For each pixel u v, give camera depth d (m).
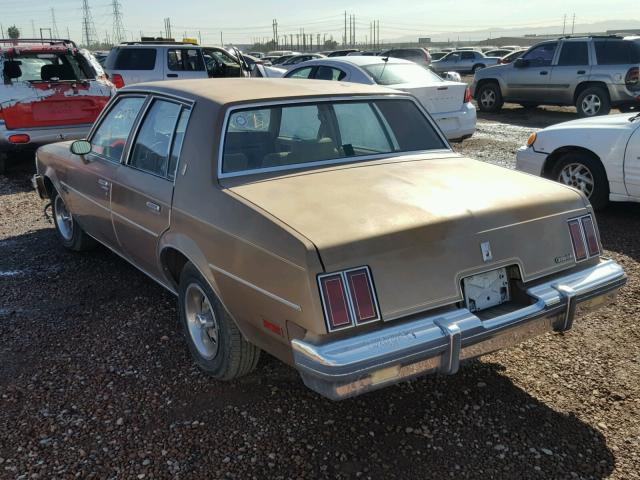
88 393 3.37
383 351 2.50
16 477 2.71
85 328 4.17
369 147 3.85
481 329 2.72
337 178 3.34
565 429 3.01
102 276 5.16
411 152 3.96
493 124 14.41
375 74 9.75
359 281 2.55
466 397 3.29
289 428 3.04
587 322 4.17
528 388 3.38
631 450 2.86
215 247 3.08
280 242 2.65
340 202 2.95
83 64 9.35
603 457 2.81
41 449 2.90
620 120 6.51
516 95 16.25
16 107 8.47
